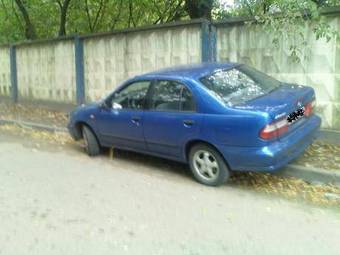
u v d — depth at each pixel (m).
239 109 5.62
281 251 4.16
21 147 8.94
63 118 11.62
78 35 11.80
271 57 7.99
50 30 17.44
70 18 16.75
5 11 17.42
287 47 7.76
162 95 6.54
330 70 7.38
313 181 6.07
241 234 4.55
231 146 5.68
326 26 6.93
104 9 16.02
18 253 4.24
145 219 4.99
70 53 12.33
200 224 4.82
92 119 7.66
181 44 9.40
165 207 5.34
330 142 7.41
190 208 5.30
